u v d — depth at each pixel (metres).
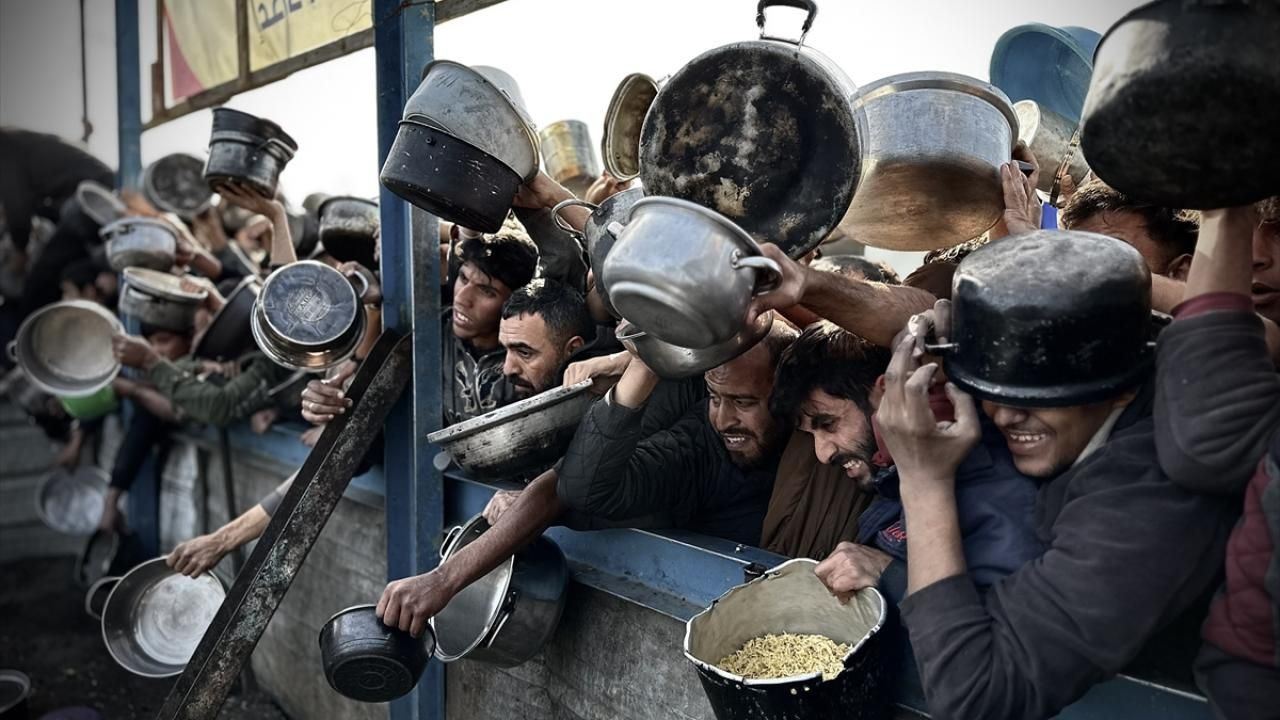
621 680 2.66
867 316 1.87
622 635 2.66
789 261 1.74
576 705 2.81
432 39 3.20
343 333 3.27
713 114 1.93
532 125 2.59
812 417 2.13
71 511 6.61
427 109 2.46
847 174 1.84
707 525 2.64
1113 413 1.62
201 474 5.52
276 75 4.76
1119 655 1.50
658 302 1.64
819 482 2.37
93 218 6.79
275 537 3.08
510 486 3.11
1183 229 2.15
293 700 4.51
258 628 3.05
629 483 2.40
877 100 2.12
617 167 2.57
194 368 4.63
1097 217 2.23
